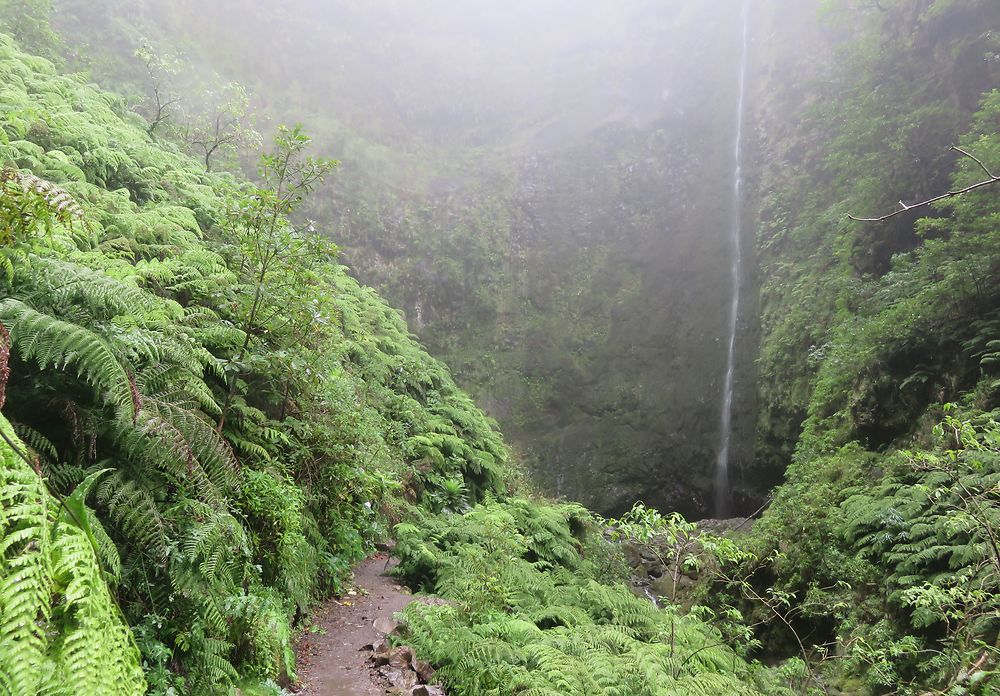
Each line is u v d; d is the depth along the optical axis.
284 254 5.52
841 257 14.40
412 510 7.61
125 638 1.42
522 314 24.11
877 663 5.81
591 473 21.19
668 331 22.62
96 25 16.48
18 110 6.18
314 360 5.75
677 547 5.70
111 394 2.77
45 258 3.29
